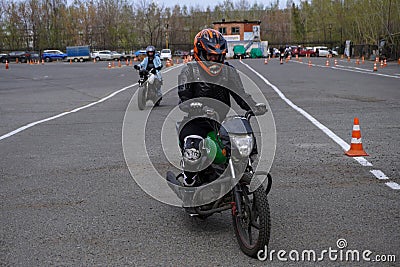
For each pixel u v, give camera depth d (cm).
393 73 3256
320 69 3944
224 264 483
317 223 584
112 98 2097
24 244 540
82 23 10781
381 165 846
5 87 2811
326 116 1403
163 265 483
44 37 10306
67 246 533
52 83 3086
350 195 688
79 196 709
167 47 9881
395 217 600
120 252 516
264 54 8788
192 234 564
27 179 803
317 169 827
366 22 6975
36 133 1234
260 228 477
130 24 11362
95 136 1167
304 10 12775
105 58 8225
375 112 1459
